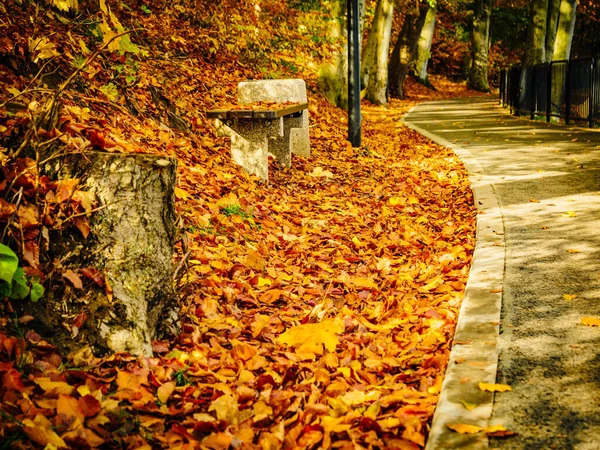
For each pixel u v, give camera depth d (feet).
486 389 9.82
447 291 15.76
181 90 32.83
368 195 28.66
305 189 28.78
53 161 11.20
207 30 44.06
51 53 19.04
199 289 14.23
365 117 77.66
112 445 8.75
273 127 27.45
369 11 95.66
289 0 52.37
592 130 46.70
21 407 8.83
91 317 10.83
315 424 9.25
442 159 37.17
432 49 181.78
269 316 13.99
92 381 9.94
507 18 189.16
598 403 9.34
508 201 23.58
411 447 8.68
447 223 22.67
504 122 60.34
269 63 48.75
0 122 12.32
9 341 9.83
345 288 16.58
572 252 16.88
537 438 8.52
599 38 171.12
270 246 19.45
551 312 12.96
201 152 26.53
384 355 12.42
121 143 12.98
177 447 8.79
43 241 10.87
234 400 9.80
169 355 11.33
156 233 11.66
